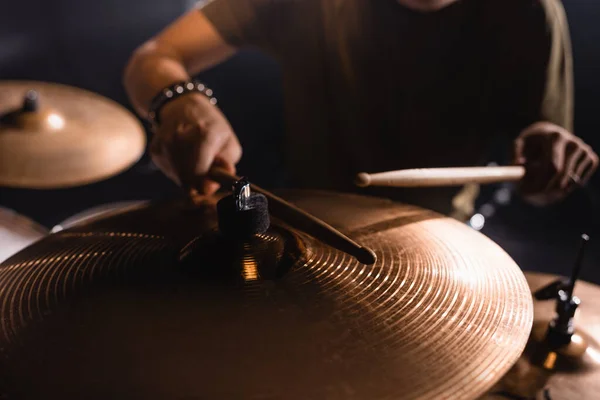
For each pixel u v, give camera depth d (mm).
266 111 3736
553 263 2754
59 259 751
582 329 920
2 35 3443
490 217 3090
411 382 582
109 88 3834
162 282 693
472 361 606
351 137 1337
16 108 2016
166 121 1018
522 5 1183
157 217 845
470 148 1324
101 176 2027
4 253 1480
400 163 1330
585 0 3242
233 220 706
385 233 800
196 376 583
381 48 1229
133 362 598
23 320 654
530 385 835
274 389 572
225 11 1307
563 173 1078
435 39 1202
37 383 583
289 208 751
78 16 3605
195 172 906
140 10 3697
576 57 3355
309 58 1302
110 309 659
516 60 1211
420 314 651
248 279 681
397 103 1271
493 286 709
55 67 3688
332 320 638
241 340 617
